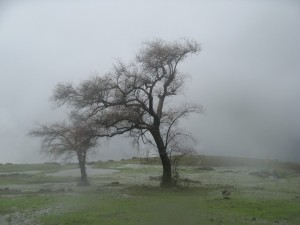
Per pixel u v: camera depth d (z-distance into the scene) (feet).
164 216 91.40
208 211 97.35
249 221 85.15
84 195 135.33
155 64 161.07
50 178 226.79
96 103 158.20
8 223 88.43
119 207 104.88
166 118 163.12
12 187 179.11
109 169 303.07
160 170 284.00
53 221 87.97
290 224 82.69
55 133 183.21
